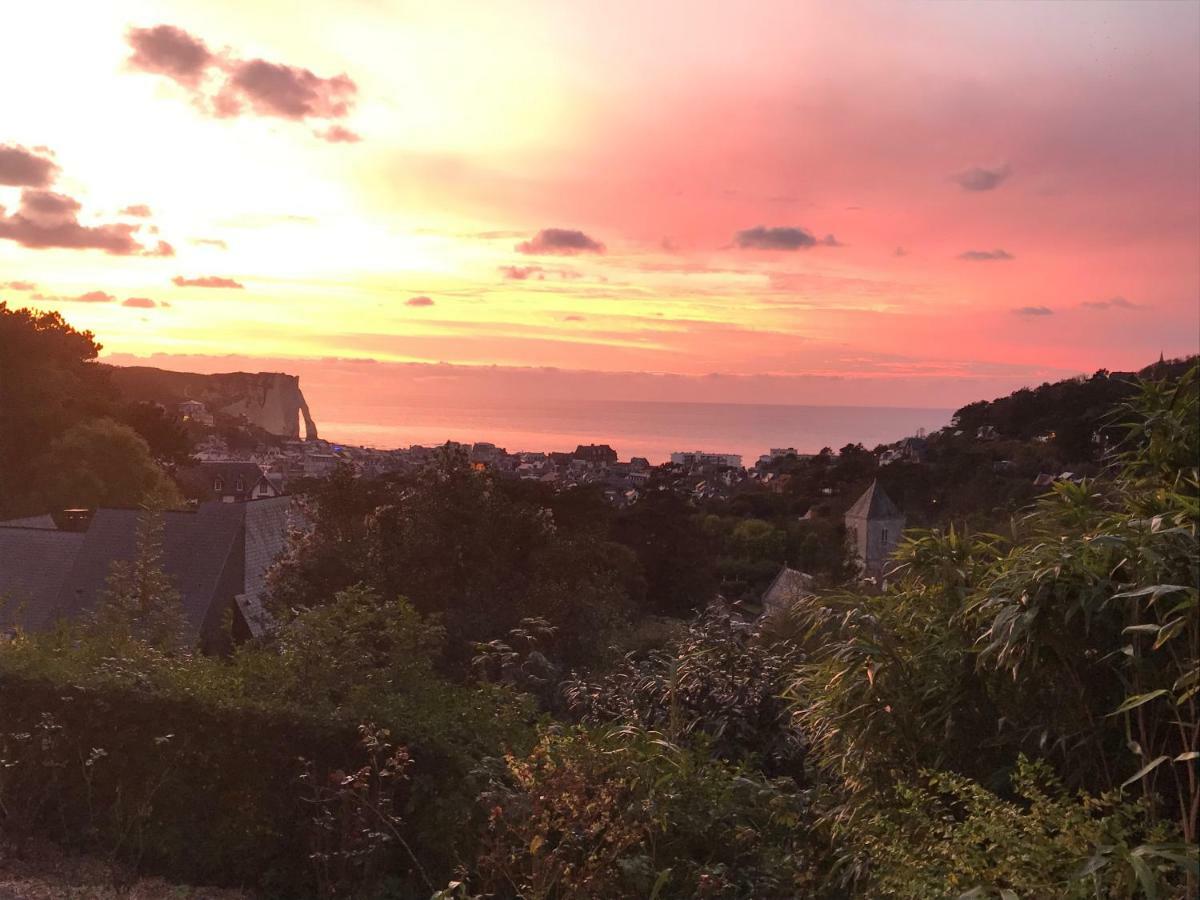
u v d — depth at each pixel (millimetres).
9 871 5961
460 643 14617
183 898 5758
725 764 5773
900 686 4168
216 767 6180
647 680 6992
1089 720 3555
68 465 43969
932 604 4352
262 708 6145
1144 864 2773
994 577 4008
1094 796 3635
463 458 17281
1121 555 3406
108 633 8531
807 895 4672
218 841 6152
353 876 5711
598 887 4574
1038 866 2977
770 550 56344
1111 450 3891
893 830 3748
